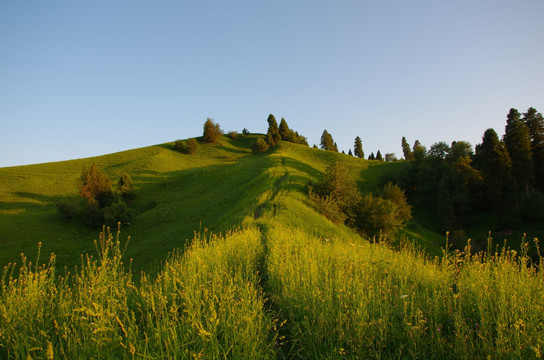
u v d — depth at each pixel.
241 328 4.21
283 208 27.41
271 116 115.94
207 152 92.69
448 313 5.05
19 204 49.09
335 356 4.08
